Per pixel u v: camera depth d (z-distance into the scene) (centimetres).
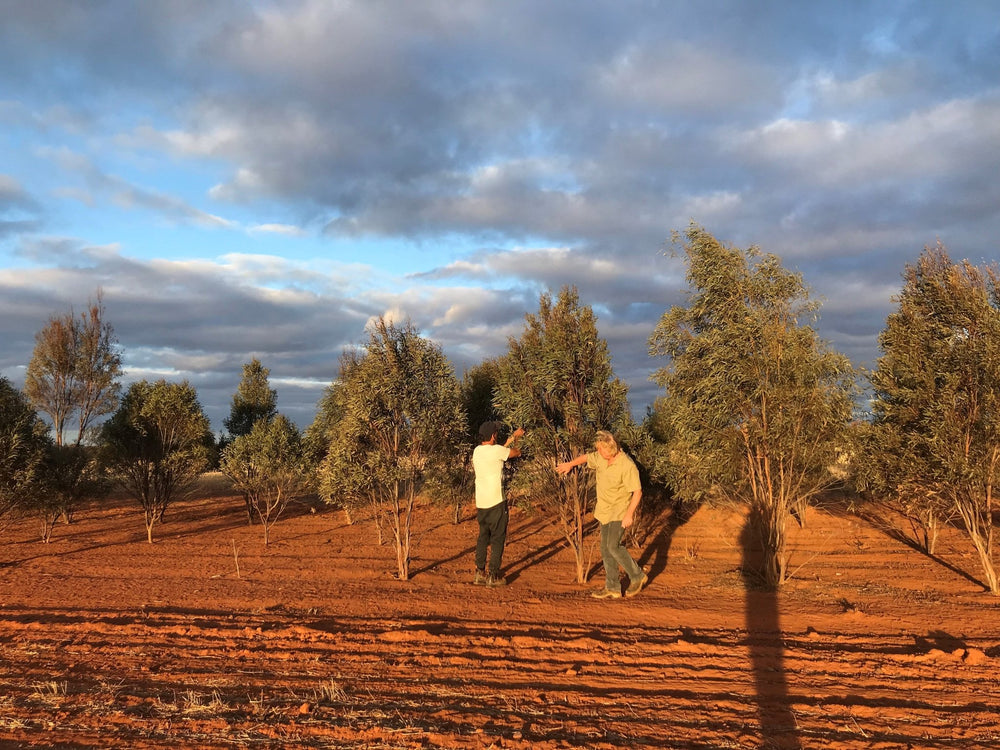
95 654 563
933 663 541
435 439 982
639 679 503
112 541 1356
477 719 414
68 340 2411
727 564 1039
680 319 966
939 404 808
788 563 1045
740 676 511
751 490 945
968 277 839
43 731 389
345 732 389
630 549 1181
